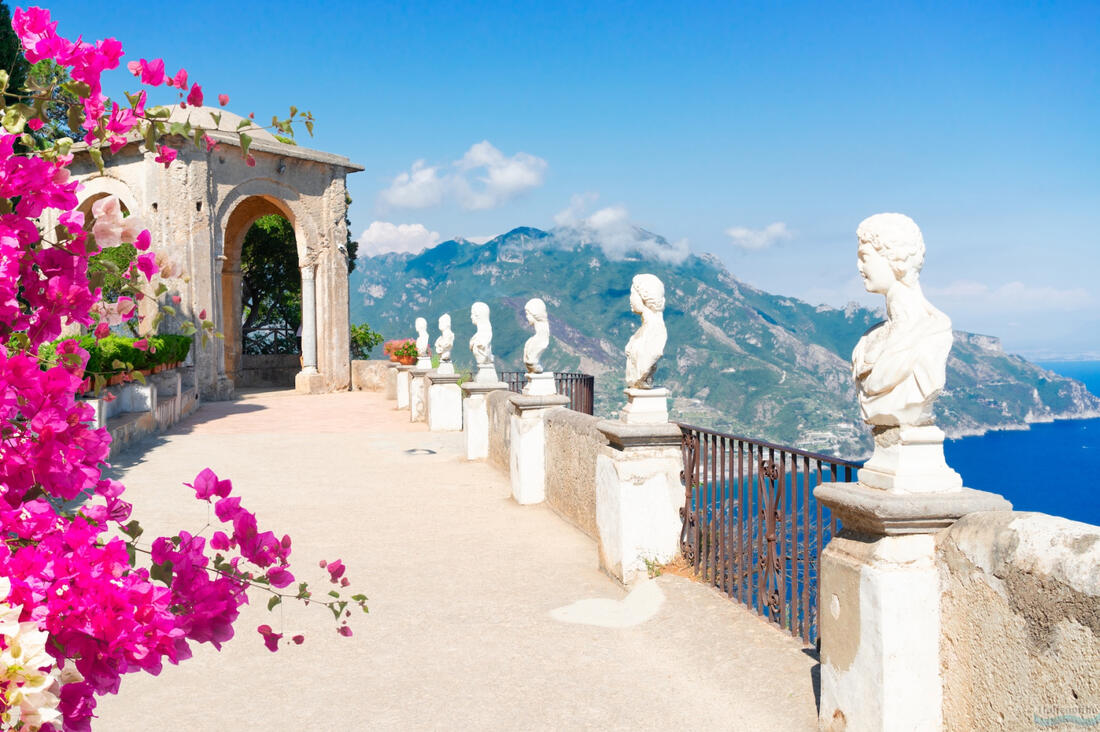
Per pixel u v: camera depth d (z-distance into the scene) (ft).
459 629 16.84
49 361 6.61
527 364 30.25
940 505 10.23
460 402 51.88
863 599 10.70
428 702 13.39
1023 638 9.00
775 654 14.48
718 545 18.02
